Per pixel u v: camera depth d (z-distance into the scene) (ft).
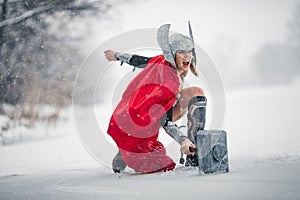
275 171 13.10
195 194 10.89
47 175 15.88
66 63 33.83
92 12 28.55
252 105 45.80
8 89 32.01
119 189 12.10
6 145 28.02
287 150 18.34
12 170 17.99
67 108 36.40
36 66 32.12
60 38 31.12
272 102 47.01
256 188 10.99
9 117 32.73
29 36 29.58
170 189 11.60
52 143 28.02
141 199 10.81
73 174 15.84
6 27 27.63
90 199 11.23
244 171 13.62
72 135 31.40
